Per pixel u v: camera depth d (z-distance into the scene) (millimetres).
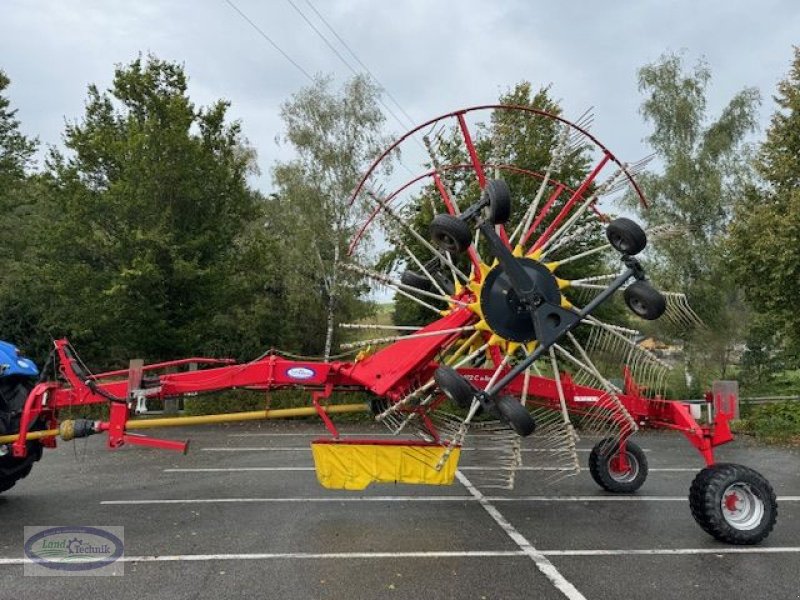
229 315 22141
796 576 5395
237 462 10695
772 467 11023
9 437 6926
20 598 4859
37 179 17016
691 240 24188
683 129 25797
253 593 4953
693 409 7293
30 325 22234
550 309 6223
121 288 15195
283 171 26391
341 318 24406
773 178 15555
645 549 6109
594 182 9508
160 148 16469
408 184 7762
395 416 7426
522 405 5996
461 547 6105
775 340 22000
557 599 4879
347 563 5633
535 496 8320
